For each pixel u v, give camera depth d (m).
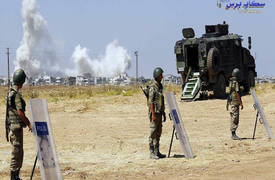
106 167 24.80
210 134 37.41
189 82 66.62
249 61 72.81
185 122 46.66
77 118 52.34
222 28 69.31
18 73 20.77
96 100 70.38
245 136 35.75
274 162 24.84
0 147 33.31
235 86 33.19
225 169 23.45
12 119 20.73
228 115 51.50
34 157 28.53
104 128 44.12
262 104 57.72
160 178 21.92
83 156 28.44
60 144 33.69
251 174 22.16
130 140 35.53
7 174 23.64
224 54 67.81
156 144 26.81
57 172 19.06
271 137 33.91
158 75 26.22
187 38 67.69
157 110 26.30
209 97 68.38
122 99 69.31
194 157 26.77
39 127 18.75
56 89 161.75
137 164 25.34
